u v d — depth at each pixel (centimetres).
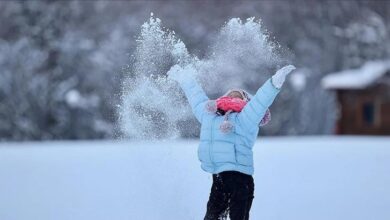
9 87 7800
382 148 2816
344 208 1404
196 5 9525
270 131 8444
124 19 8962
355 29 10419
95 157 2634
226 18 9556
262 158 2428
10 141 7719
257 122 1123
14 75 7856
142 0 9381
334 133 8731
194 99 1217
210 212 1115
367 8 10694
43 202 1548
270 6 9975
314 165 2180
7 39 8531
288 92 8669
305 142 3438
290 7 10100
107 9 9238
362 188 1680
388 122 8869
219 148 1119
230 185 1104
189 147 2445
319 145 3091
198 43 8906
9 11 8462
